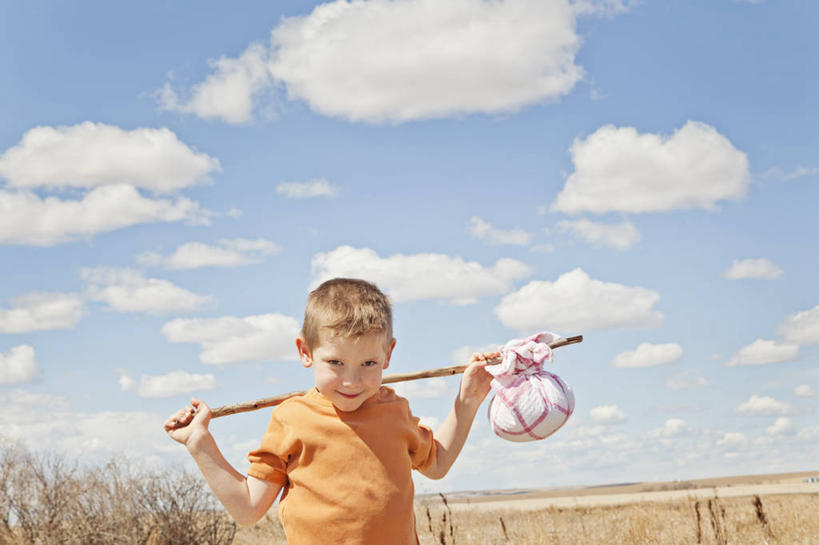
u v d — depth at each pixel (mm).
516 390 4082
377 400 3713
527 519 16531
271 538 16297
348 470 3518
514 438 4094
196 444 3609
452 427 4098
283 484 3656
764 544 11422
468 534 13195
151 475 15469
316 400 3627
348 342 3453
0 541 14539
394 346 3775
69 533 14758
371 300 3574
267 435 3658
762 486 46531
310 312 3576
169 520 15242
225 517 15961
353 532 3465
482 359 4191
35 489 14820
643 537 12305
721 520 13859
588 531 13219
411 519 3664
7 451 14875
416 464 3893
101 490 15195
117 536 14797
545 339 4289
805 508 15969
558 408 4059
